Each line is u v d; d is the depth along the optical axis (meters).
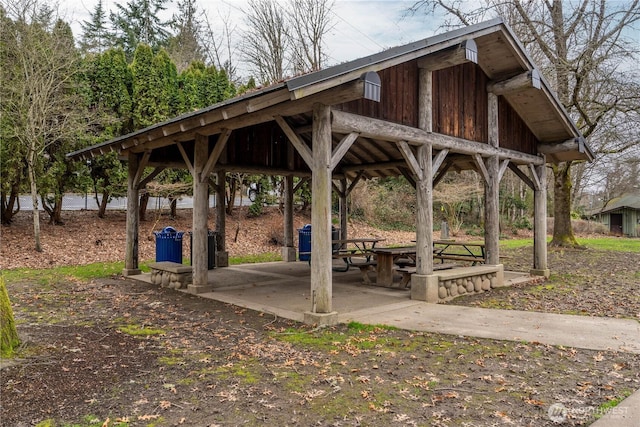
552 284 8.26
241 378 3.41
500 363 3.78
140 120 13.92
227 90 16.69
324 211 5.11
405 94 6.37
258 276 8.99
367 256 8.98
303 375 3.48
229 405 2.91
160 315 5.59
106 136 13.02
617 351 4.09
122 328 4.91
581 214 33.06
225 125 6.34
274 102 4.63
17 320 5.16
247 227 16.81
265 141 9.57
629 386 3.25
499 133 8.31
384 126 5.85
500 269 7.90
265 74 21.62
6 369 3.48
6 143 10.98
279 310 5.85
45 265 10.04
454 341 4.45
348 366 3.70
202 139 7.05
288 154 10.13
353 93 4.72
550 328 4.95
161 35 30.36
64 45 11.34
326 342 4.40
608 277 9.11
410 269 7.45
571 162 14.37
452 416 2.75
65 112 11.67
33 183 10.82
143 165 8.61
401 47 5.25
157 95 14.23
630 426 2.56
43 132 10.80
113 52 13.59
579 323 5.18
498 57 7.50
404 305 6.24
